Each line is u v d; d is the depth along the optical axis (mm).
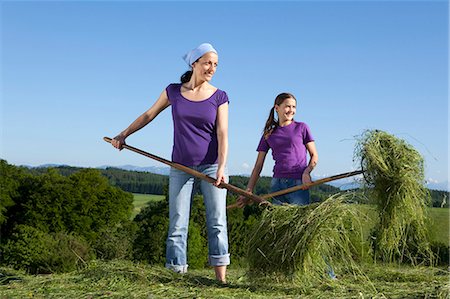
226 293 4543
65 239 30938
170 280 5047
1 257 29047
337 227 4754
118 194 39812
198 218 28516
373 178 5168
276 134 6070
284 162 6000
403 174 5090
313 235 4691
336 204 4809
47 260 26031
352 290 4688
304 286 4762
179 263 5430
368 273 5777
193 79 5406
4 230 37094
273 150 6113
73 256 25594
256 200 5215
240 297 4359
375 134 5258
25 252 28562
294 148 6000
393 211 5102
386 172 5113
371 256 5191
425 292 4512
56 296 4402
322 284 4793
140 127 5703
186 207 5469
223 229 5398
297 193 5883
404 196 5098
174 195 5465
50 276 5414
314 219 4746
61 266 19953
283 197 5977
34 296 4422
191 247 27547
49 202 37500
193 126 5363
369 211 5117
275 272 4898
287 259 4801
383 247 5141
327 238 4695
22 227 29875
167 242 5480
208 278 5234
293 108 6051
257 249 4996
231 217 25078
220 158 5305
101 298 4320
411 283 5250
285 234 4867
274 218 4988
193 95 5395
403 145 5223
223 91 5469
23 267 28328
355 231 4855
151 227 32188
